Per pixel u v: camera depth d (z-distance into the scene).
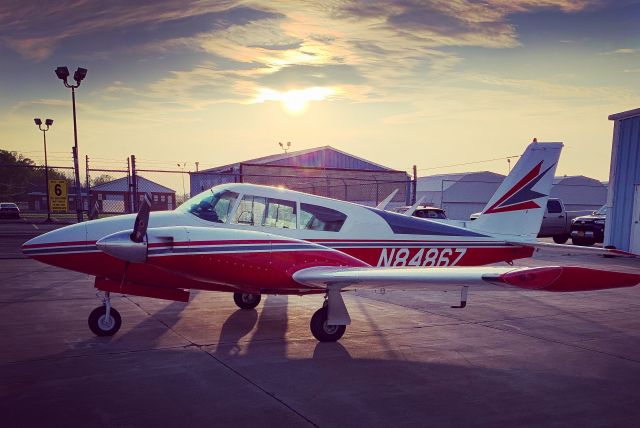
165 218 6.36
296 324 6.73
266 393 4.14
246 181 28.45
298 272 5.68
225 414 3.68
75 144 19.66
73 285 9.65
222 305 7.97
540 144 8.65
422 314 7.64
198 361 5.01
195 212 6.55
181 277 6.06
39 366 4.75
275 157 30.55
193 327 6.46
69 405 3.80
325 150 31.58
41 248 5.79
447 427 3.54
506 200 8.56
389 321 7.09
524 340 6.11
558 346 5.85
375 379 4.56
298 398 4.05
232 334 6.12
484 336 6.28
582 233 19.88
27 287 9.41
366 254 7.26
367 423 3.58
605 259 16.55
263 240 5.79
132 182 18.31
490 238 8.24
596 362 5.23
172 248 5.45
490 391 4.30
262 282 5.75
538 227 8.65
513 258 8.52
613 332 6.62
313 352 5.42
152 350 5.37
